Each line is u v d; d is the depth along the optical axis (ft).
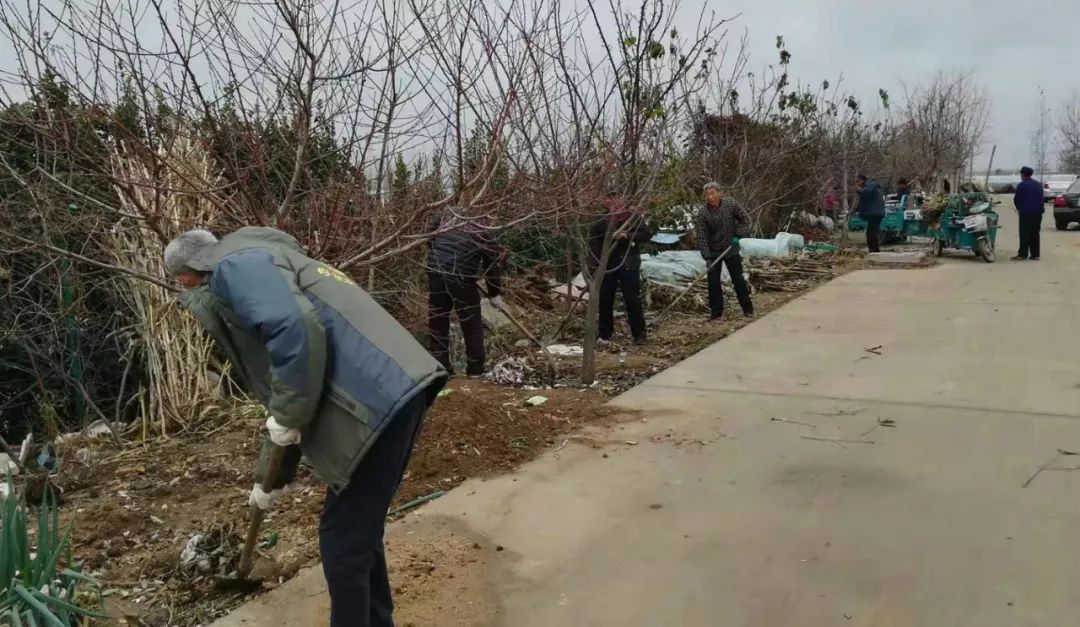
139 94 13.42
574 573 11.73
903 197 60.54
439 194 16.84
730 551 12.21
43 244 14.57
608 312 28.63
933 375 21.99
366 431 8.43
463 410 17.47
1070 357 23.38
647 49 20.25
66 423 21.39
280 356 8.07
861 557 11.85
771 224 54.80
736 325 31.14
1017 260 49.01
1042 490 13.93
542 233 28.78
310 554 12.41
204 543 12.26
